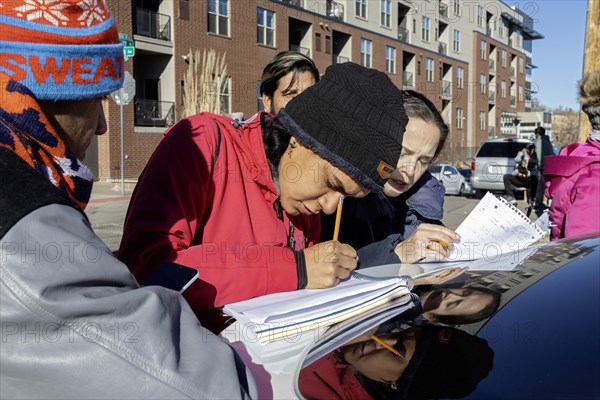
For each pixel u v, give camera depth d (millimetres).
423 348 1020
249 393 943
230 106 22172
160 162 1438
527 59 50906
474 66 40969
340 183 1453
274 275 1331
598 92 2588
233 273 1287
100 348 792
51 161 939
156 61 20953
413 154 2023
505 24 45906
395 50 33125
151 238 1310
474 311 1152
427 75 36125
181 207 1391
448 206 14219
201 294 1268
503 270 1438
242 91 22922
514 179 12219
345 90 1419
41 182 829
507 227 1919
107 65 1031
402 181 2061
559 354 906
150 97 21312
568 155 2611
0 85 897
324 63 28188
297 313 1208
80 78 979
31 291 745
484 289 1288
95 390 795
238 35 22734
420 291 1366
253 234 1534
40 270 759
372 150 1394
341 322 1213
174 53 20547
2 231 755
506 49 45781
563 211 2580
